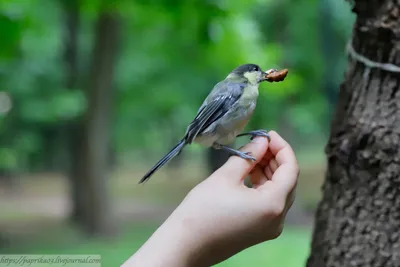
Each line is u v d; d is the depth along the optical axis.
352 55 0.98
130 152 6.82
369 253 0.96
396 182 0.95
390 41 0.96
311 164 5.45
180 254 0.89
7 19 1.88
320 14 3.26
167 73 3.46
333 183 0.98
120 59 3.41
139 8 1.93
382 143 0.96
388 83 0.96
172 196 3.98
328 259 0.98
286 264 1.76
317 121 3.79
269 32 3.28
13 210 3.42
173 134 5.43
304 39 3.35
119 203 3.60
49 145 5.01
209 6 1.86
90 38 3.45
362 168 0.96
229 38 2.22
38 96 3.31
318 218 1.00
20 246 2.25
